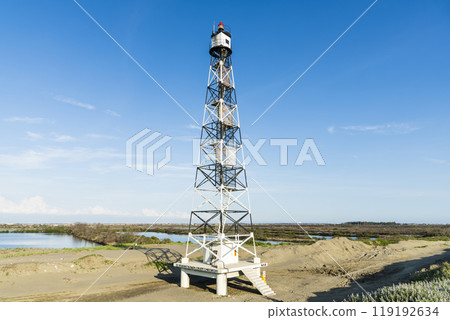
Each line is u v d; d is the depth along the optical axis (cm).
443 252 5209
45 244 7194
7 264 2902
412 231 14825
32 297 2180
